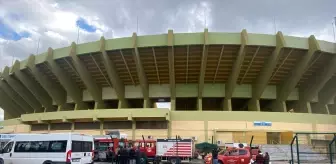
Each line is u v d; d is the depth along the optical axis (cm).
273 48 3494
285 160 2806
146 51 3559
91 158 1814
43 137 1666
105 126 3791
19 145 1688
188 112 3662
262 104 4803
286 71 3984
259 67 3878
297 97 4397
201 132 3591
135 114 3556
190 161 2438
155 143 2511
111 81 3944
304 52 3591
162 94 4291
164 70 3956
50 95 4553
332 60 3712
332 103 4681
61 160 1595
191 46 3434
